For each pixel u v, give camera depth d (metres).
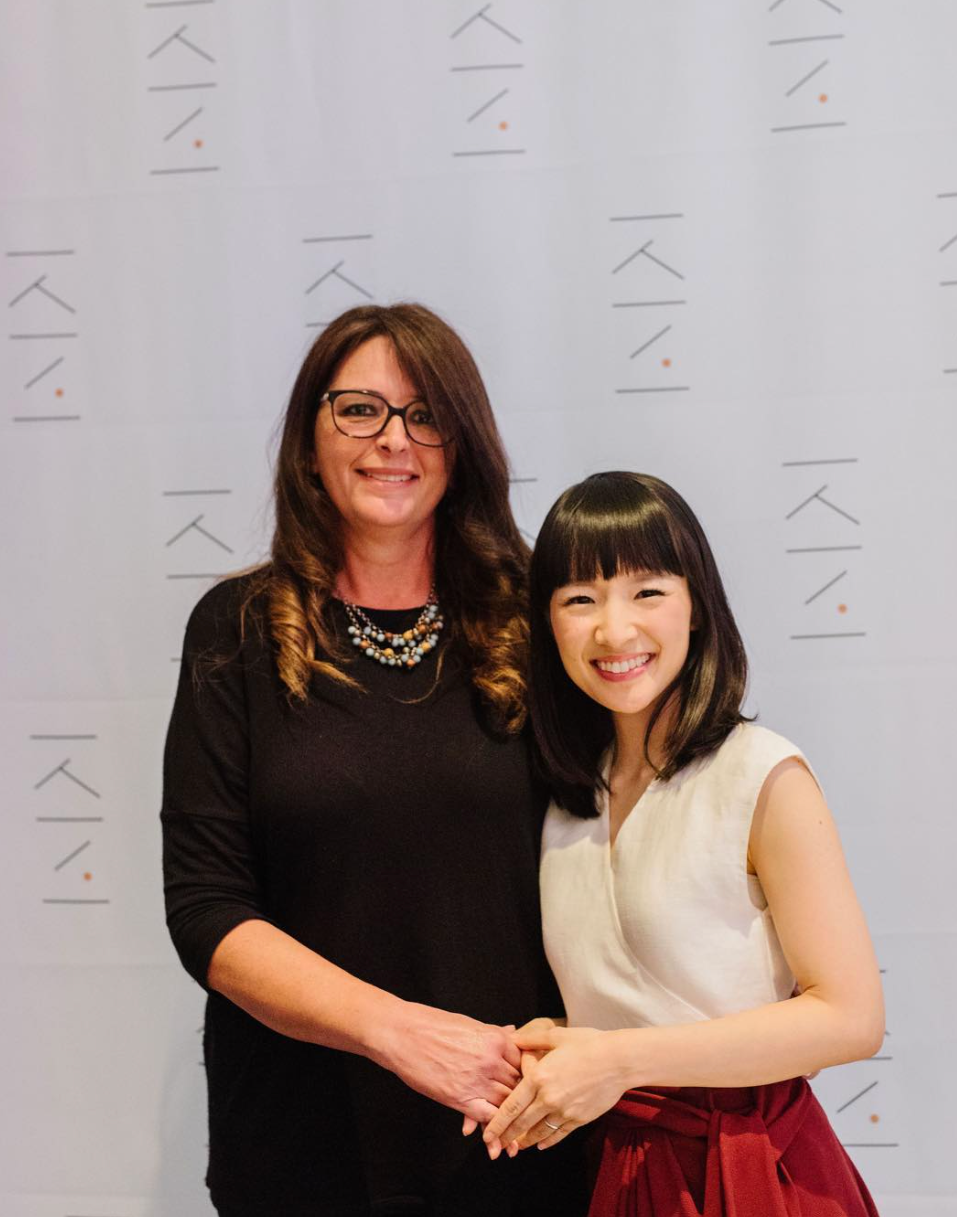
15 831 1.96
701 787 1.30
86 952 1.95
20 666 1.96
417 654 1.48
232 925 1.32
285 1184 1.37
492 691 1.44
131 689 1.96
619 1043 1.20
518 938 1.40
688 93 1.87
